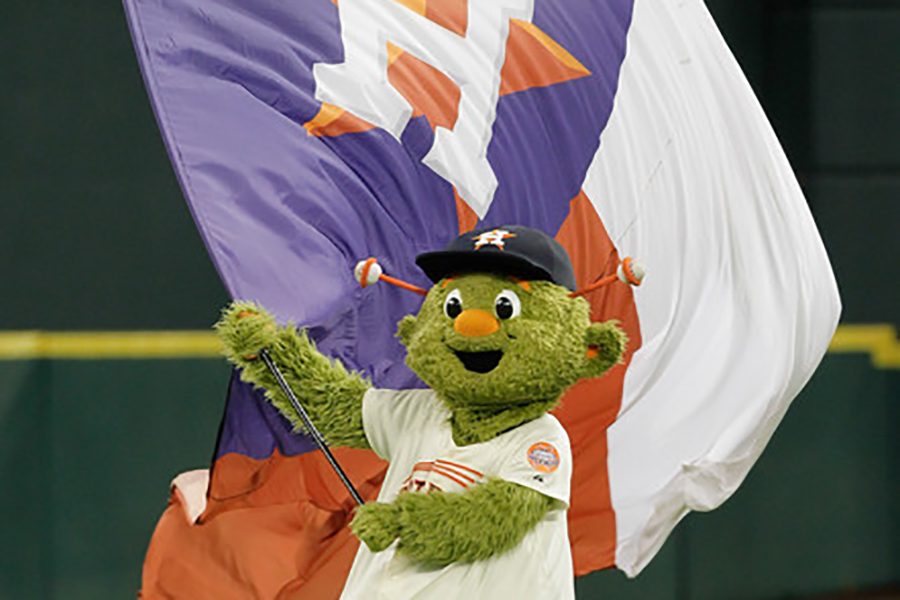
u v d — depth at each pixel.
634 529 19.59
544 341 14.48
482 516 13.95
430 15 18.58
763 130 20.77
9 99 34.12
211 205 15.34
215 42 16.03
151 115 34.84
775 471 34.75
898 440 36.16
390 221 17.38
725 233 20.39
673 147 20.30
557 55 19.64
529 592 14.37
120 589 27.94
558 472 14.48
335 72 17.12
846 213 40.25
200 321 34.94
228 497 15.80
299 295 15.72
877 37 40.25
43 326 34.09
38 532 27.41
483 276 14.73
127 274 34.53
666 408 19.77
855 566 35.66
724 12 39.06
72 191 34.34
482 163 18.59
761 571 34.53
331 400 15.41
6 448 27.12
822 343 21.02
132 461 28.08
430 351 14.72
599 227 19.69
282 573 17.23
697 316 20.14
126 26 34.78
